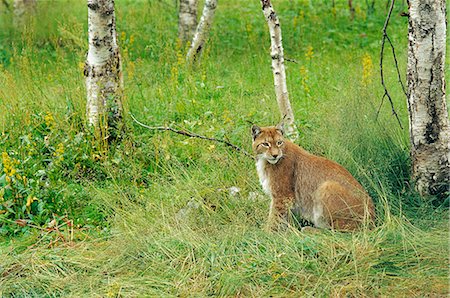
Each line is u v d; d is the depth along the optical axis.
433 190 11.59
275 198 11.34
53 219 11.72
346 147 12.54
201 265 9.84
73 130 13.67
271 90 16.95
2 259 10.38
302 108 15.84
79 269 10.17
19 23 23.72
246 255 10.02
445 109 11.48
